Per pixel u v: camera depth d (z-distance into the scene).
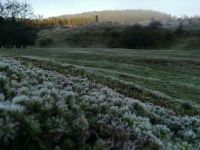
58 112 8.03
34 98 8.12
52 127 7.17
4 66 13.70
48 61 39.16
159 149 8.32
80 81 19.30
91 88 16.55
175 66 67.56
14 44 108.25
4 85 10.13
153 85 39.03
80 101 10.41
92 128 8.29
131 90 26.73
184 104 25.30
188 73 62.00
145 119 10.87
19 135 6.55
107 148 7.27
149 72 54.03
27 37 111.06
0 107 6.70
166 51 114.06
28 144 6.49
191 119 14.21
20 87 10.39
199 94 38.03
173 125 12.79
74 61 57.88
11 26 108.00
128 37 199.25
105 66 55.03
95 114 9.72
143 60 70.81
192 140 11.41
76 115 8.37
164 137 10.22
